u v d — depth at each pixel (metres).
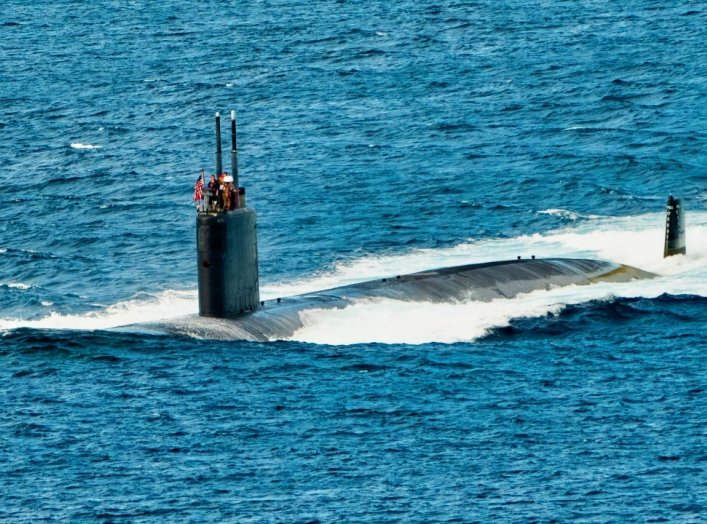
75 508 156.88
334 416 180.00
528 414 180.38
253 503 157.50
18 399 185.62
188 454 169.88
